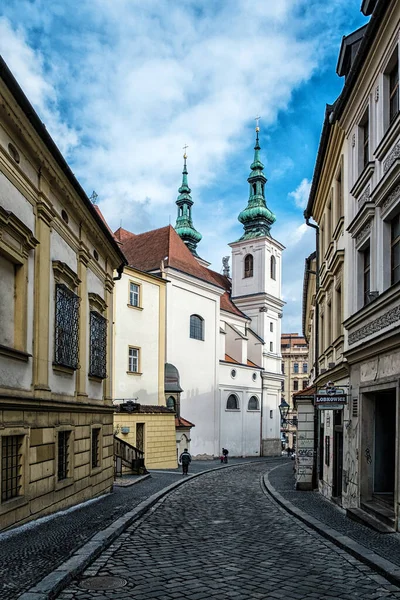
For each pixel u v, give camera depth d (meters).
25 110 10.69
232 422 53.03
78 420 15.03
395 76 12.12
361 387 13.28
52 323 13.19
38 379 12.01
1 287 10.67
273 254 69.06
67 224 14.53
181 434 41.94
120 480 22.95
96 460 17.48
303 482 20.73
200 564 8.75
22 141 11.23
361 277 14.47
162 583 7.59
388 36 11.84
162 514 14.65
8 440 10.62
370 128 13.26
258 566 8.63
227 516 14.40
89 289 17.16
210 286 50.12
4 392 10.28
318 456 20.45
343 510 14.78
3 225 10.19
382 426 13.32
